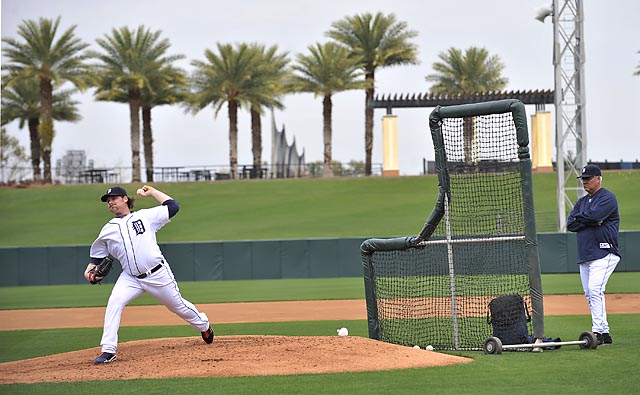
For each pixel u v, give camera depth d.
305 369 24.94
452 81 170.12
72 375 25.17
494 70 168.00
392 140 162.62
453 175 34.06
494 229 34.12
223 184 161.38
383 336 33.41
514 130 29.72
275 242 83.19
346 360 26.09
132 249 27.59
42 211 147.75
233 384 22.98
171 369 25.33
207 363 25.88
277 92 161.62
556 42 82.81
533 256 29.34
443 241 31.67
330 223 128.00
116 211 28.09
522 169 29.30
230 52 157.38
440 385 22.45
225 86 157.00
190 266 83.12
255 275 83.19
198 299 62.75
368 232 118.69
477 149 31.08
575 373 23.98
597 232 30.09
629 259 78.50
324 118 164.75
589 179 30.09
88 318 51.12
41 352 35.00
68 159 191.25
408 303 37.03
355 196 149.38
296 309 53.41
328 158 166.62
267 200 149.38
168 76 160.38
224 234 122.19
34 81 174.00
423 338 32.81
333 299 59.88
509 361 26.44
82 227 134.75
